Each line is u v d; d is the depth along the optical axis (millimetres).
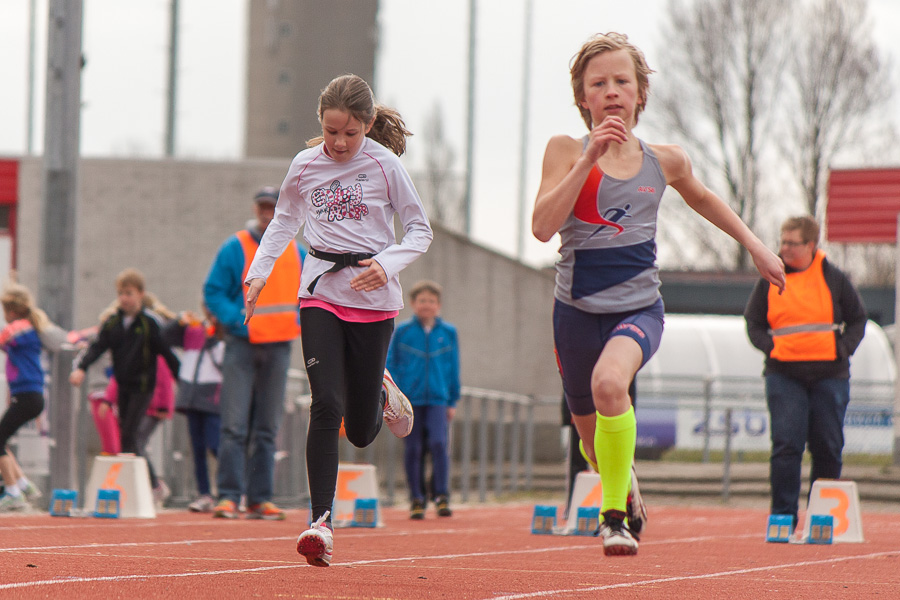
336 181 12875
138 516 22266
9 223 49250
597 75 13766
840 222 46875
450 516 27625
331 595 10195
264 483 22812
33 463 25703
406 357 27469
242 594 10125
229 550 14984
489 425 48406
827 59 101812
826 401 20375
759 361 57000
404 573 12453
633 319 13453
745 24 102312
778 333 20562
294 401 30828
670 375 56375
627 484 13477
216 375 25281
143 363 24719
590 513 20469
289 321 22797
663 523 26609
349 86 12570
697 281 88312
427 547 16859
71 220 29047
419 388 27344
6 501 24047
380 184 12883
